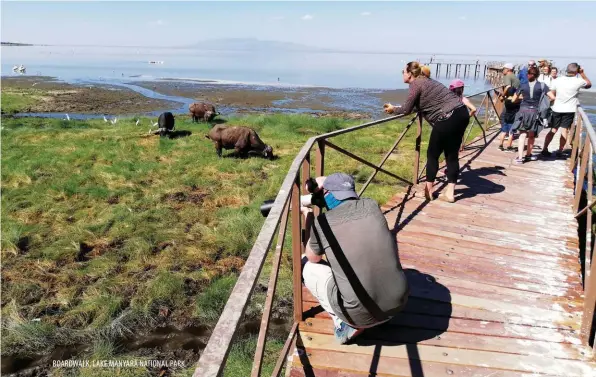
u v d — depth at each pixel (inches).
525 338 115.7
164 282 205.0
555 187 251.6
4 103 979.9
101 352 167.8
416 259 159.9
